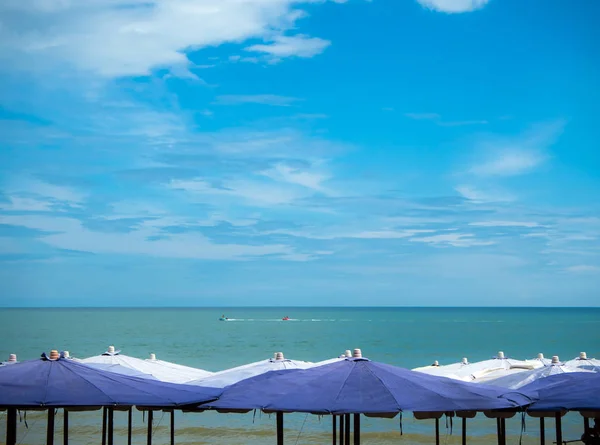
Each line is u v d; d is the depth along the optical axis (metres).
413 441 28.20
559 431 11.73
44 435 28.08
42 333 117.06
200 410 11.38
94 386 10.67
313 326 166.00
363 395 10.48
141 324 168.38
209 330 136.50
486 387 11.65
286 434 29.64
